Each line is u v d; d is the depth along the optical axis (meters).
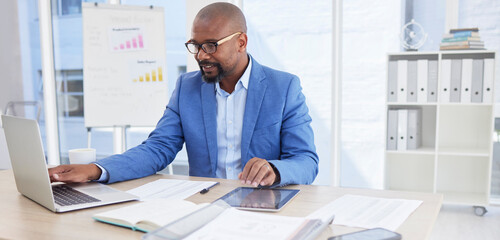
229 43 1.45
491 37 3.09
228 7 1.49
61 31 4.54
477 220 2.83
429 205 1.05
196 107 1.62
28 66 4.39
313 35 3.59
